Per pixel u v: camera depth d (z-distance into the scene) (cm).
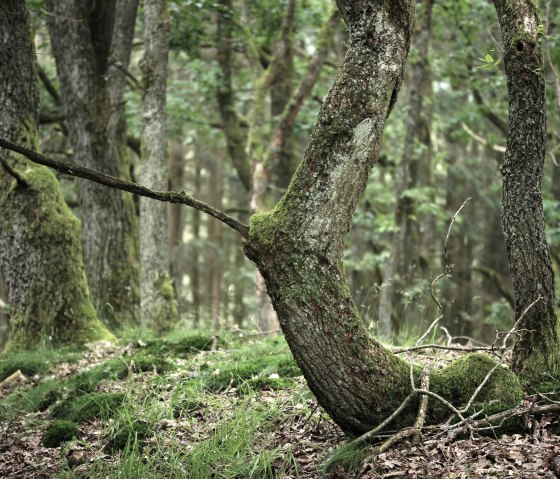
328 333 474
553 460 429
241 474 496
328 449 510
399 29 482
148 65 1121
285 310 475
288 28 1381
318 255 475
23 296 983
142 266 1130
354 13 483
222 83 1541
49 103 1540
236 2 1691
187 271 3038
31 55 962
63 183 1744
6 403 734
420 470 445
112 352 902
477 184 2103
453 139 1947
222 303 2817
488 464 443
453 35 1645
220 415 603
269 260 480
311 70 1333
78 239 1010
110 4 1213
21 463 579
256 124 1386
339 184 476
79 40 1206
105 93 1232
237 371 696
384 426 490
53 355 907
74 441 595
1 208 980
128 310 1247
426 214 1809
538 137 527
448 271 594
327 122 480
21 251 977
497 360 598
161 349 838
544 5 1180
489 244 2241
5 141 477
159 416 609
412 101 1368
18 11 938
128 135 1534
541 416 496
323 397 488
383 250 1864
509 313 1745
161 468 514
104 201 1245
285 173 1565
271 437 546
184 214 3125
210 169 2611
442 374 526
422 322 849
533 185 532
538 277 538
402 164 1395
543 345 540
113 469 527
